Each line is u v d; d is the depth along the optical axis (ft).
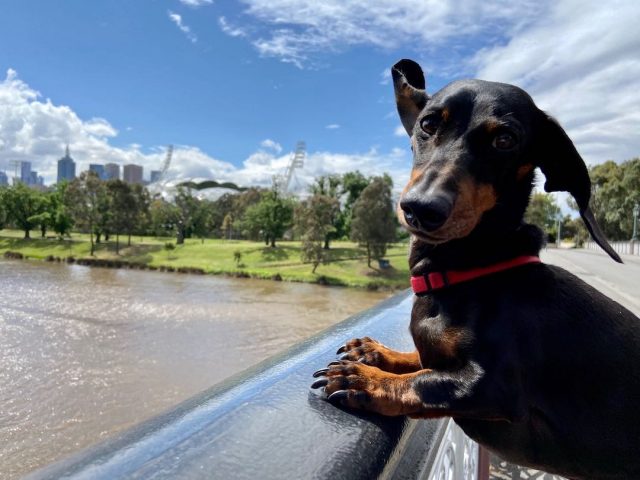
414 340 1.07
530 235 1.09
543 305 1.00
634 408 0.98
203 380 9.32
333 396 0.78
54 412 7.38
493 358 0.93
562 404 0.98
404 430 0.79
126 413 7.50
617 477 0.99
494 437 1.04
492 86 1.10
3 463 5.82
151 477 0.46
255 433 0.59
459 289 1.02
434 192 0.93
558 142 1.13
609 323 1.02
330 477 0.54
